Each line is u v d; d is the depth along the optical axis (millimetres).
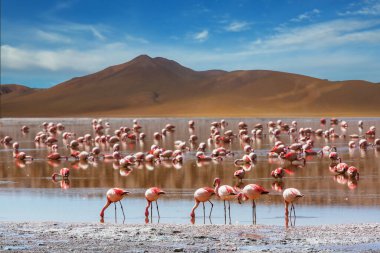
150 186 30562
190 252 16016
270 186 29656
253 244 16906
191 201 25641
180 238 17797
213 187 29453
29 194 28266
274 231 18703
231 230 18953
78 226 19891
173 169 38188
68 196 27438
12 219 22156
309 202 24750
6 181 33281
